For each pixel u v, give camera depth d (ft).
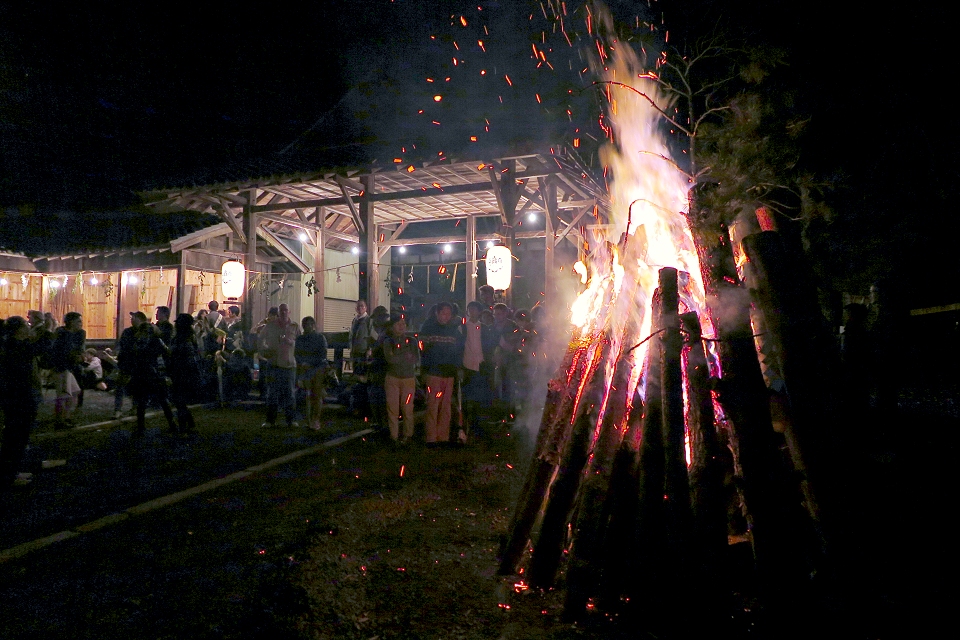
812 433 10.35
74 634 9.79
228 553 13.16
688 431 10.85
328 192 40.37
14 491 18.54
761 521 9.63
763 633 8.94
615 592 10.02
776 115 12.30
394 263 50.67
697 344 10.97
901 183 17.98
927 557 11.06
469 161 31.91
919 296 27.09
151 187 39.96
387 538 13.67
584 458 11.25
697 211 12.16
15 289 56.49
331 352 42.37
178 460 22.67
